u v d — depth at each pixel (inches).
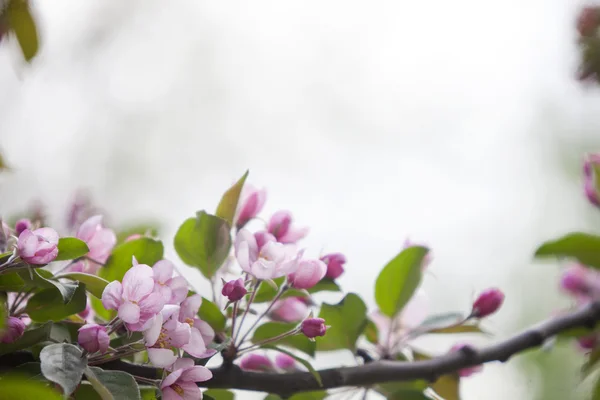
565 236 58.6
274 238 51.4
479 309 55.2
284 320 53.7
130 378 47.6
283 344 52.2
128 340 49.5
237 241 51.1
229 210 53.1
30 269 48.3
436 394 54.2
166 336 48.5
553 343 58.8
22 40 59.6
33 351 48.5
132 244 52.1
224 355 50.8
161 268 49.0
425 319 56.1
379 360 53.8
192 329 48.9
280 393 51.3
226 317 52.1
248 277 51.4
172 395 48.2
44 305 49.7
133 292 48.3
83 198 55.4
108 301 48.1
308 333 50.8
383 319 55.9
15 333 48.2
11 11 59.2
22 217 55.1
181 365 48.6
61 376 46.5
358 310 53.6
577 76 64.9
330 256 53.1
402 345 55.5
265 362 53.8
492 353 54.7
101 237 51.8
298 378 51.3
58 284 48.9
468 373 56.0
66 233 55.0
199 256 52.5
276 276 50.6
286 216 53.0
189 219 52.4
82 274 49.9
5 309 48.2
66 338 49.1
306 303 54.0
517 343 55.3
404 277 55.1
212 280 52.5
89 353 47.7
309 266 51.1
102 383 47.3
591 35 64.3
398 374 52.6
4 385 45.7
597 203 61.4
